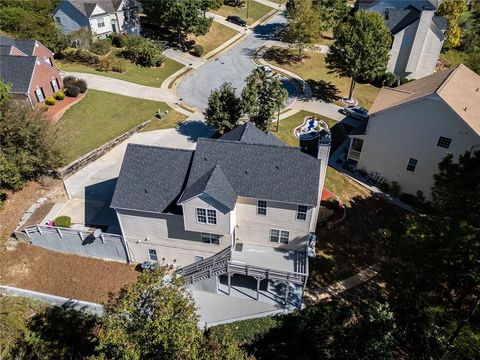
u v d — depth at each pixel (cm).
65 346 2852
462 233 2278
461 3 7706
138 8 7475
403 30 6419
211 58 7069
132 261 3391
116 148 4594
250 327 2853
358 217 3806
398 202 4103
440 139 3844
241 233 3219
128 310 2045
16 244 3466
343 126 5278
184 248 3228
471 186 2481
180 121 5200
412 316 2659
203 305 2984
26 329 2803
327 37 8131
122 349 1967
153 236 3192
